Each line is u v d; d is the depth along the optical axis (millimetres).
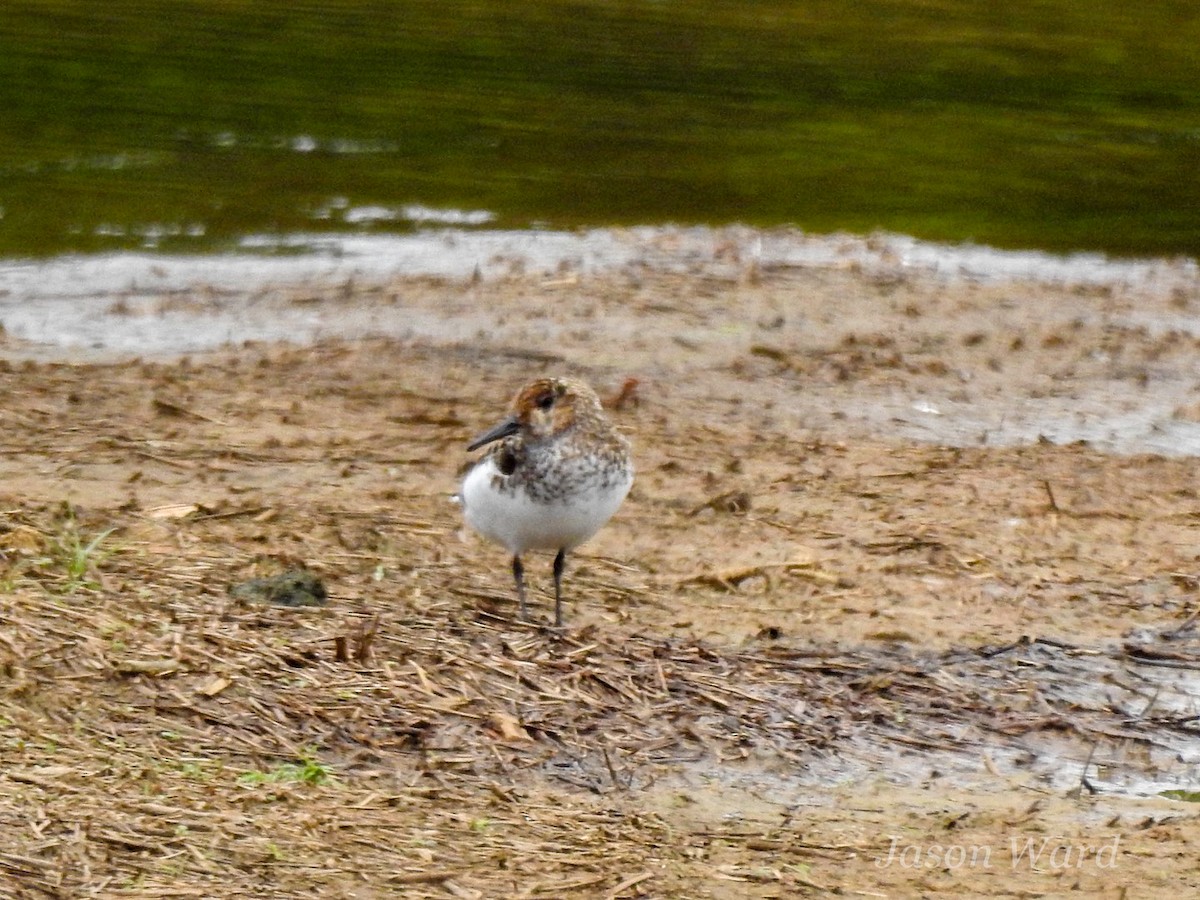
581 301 20594
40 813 8633
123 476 14195
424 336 19109
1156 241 25203
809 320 20328
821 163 28297
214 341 18812
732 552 13680
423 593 12320
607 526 14047
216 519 13328
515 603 12367
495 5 36406
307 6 35406
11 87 29172
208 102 29250
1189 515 14969
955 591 13211
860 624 12562
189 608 11320
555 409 11625
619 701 10969
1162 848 9672
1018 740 11141
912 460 15969
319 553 12852
